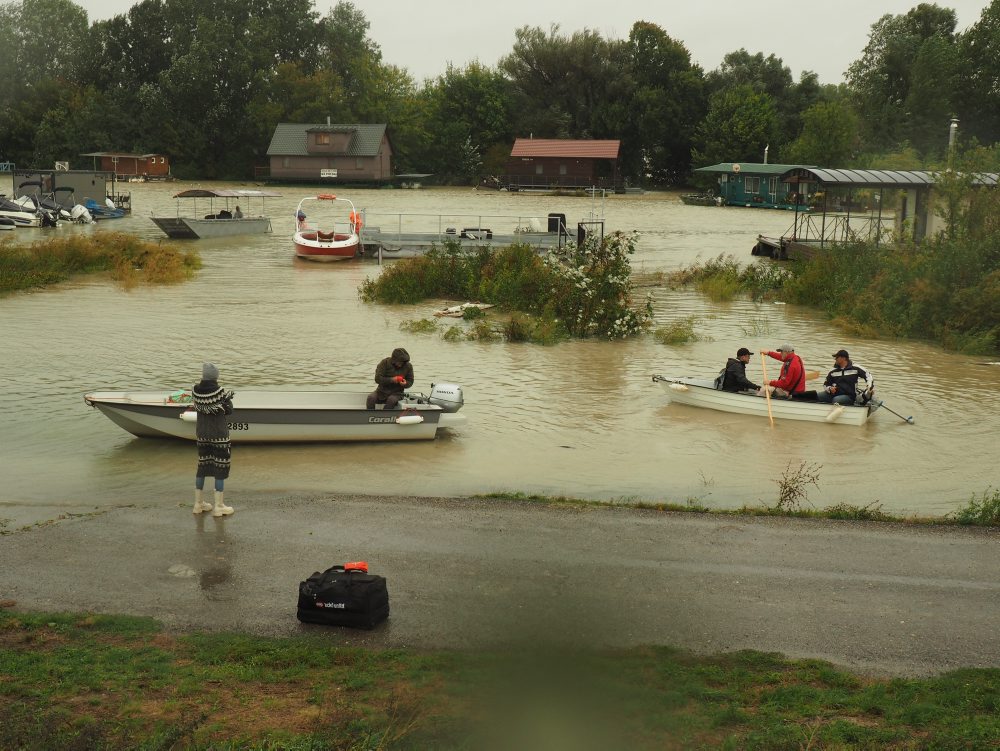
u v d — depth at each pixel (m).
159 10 116.75
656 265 42.06
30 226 53.22
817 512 11.57
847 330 25.66
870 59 101.69
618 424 16.20
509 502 11.77
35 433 15.04
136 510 11.17
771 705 6.56
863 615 8.41
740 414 16.88
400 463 13.86
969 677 7.12
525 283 28.67
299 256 42.12
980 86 90.31
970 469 13.86
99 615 8.05
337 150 97.50
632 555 9.88
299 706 6.41
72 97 108.75
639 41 108.25
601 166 104.38
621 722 6.21
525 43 108.75
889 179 36.34
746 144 98.06
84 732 5.67
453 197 86.25
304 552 9.78
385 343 23.06
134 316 26.52
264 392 15.34
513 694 6.61
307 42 115.25
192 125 106.06
